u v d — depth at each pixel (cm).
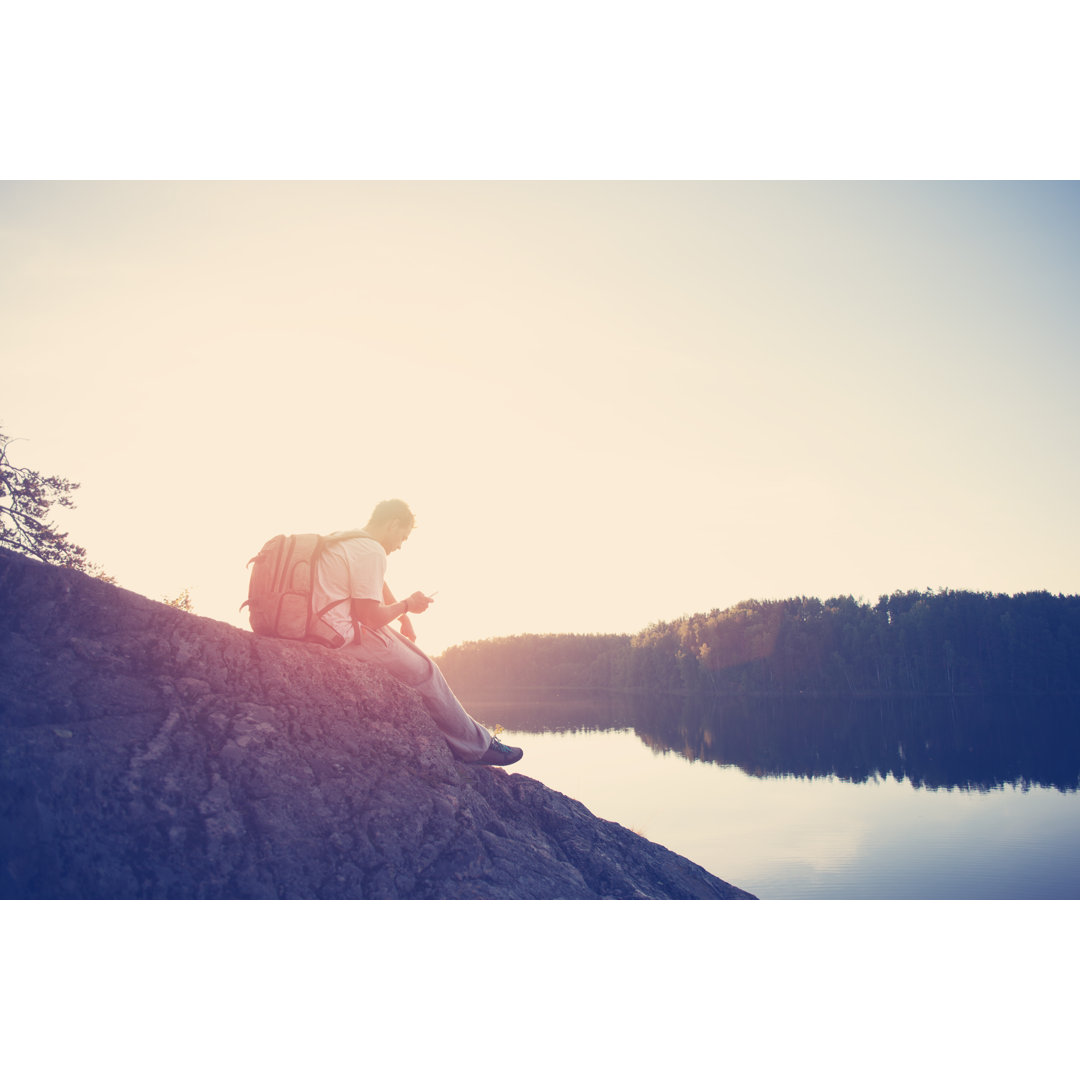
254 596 423
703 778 4300
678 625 14388
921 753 5631
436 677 454
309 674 407
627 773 4372
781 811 3216
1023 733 6625
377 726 410
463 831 395
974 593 10994
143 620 390
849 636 11456
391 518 459
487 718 9200
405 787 396
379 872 363
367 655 433
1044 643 10412
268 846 350
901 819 3084
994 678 10494
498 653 17050
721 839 2586
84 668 366
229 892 335
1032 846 2528
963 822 3011
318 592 419
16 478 1237
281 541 426
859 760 5325
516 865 404
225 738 368
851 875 2108
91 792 332
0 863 312
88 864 322
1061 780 4331
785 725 8106
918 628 10919
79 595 384
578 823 490
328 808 371
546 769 4322
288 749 378
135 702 364
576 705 11750
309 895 346
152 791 342
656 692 14012
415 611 438
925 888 1981
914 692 10744
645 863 491
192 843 339
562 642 16975
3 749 324
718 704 10925
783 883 2025
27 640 365
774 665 11831
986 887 2002
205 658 390
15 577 376
